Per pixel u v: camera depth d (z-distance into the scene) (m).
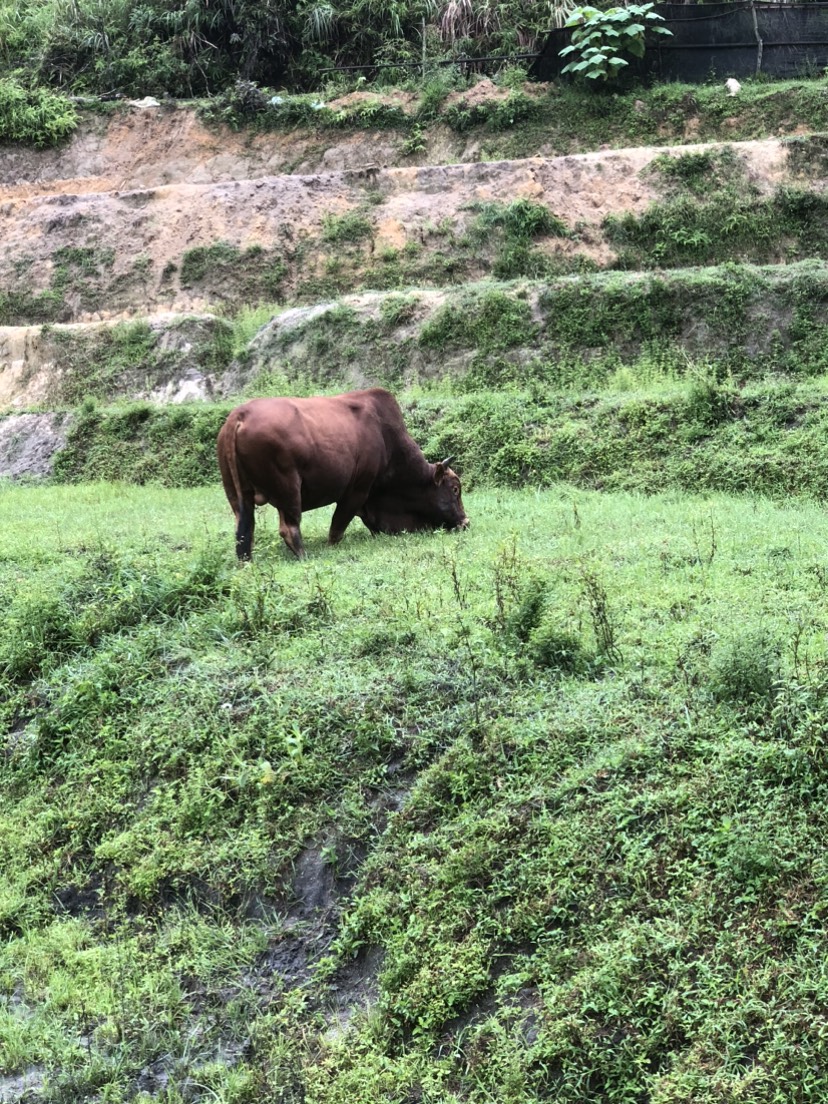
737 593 9.05
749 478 14.63
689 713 6.88
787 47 28.02
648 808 6.32
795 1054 5.05
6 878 7.85
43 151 31.38
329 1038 6.13
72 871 7.79
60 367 23.77
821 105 26.42
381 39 31.61
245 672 8.66
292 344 21.72
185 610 9.90
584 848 6.29
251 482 11.38
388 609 9.26
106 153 30.97
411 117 29.17
